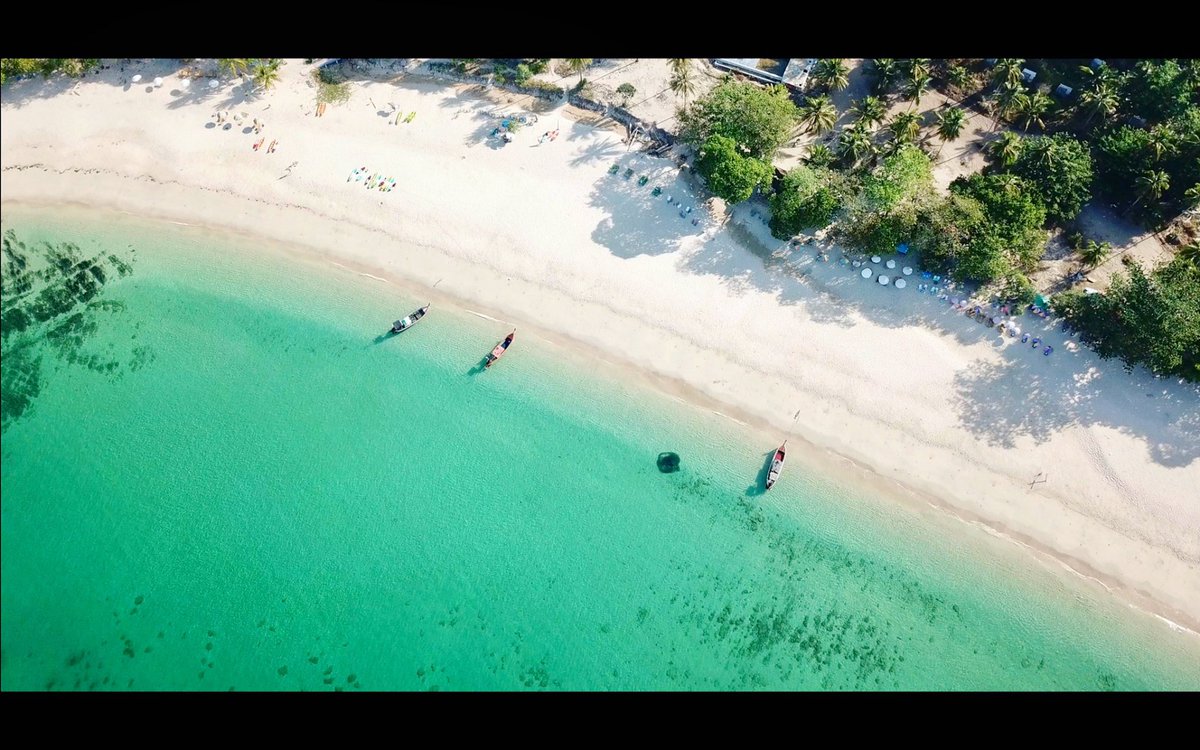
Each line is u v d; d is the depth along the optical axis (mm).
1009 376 72062
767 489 71750
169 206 81438
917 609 69062
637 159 79500
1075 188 71062
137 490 73250
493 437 74062
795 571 70125
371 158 81688
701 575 70250
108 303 78250
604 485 72562
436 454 73812
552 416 74375
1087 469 70375
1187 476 69375
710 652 68438
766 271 75750
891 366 73188
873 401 73000
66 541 72000
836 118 79000
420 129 82250
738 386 74250
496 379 75312
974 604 69062
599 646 68812
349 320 77375
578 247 77750
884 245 71312
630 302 76312
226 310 78000
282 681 68188
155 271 79312
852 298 74438
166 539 71938
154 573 71000
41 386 76062
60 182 82375
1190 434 69875
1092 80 75438
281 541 71750
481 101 82812
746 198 72812
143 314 77938
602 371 75250
